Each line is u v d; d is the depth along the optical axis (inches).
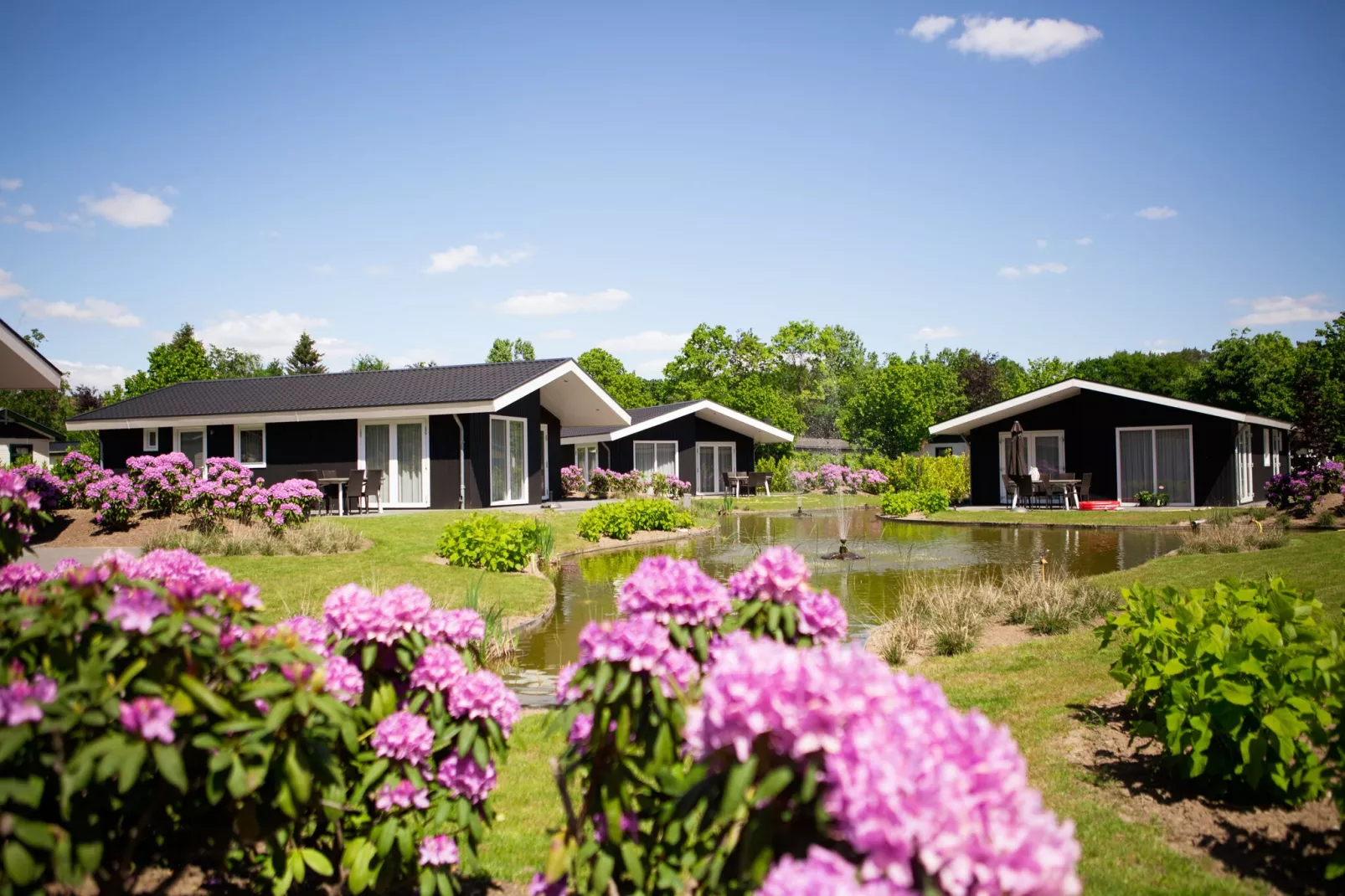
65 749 90.4
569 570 563.5
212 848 108.7
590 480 1155.9
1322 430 1077.1
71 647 99.0
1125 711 225.8
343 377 938.7
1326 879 135.6
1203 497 970.1
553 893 108.0
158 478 538.0
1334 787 137.2
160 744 86.2
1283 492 694.5
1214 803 167.0
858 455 2026.3
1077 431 1052.5
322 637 118.1
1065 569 509.4
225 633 103.7
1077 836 153.9
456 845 119.0
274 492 532.4
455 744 119.8
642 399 2486.5
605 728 98.7
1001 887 62.7
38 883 91.7
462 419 778.8
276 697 98.3
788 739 70.3
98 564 117.0
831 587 473.7
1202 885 134.6
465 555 488.7
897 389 2028.8
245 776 92.0
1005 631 354.6
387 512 738.8
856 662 74.4
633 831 101.2
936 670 282.5
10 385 421.1
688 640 99.5
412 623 117.9
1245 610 171.0
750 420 1323.8
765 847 73.9
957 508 1064.2
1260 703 156.6
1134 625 187.0
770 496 1398.9
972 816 65.1
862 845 64.0
